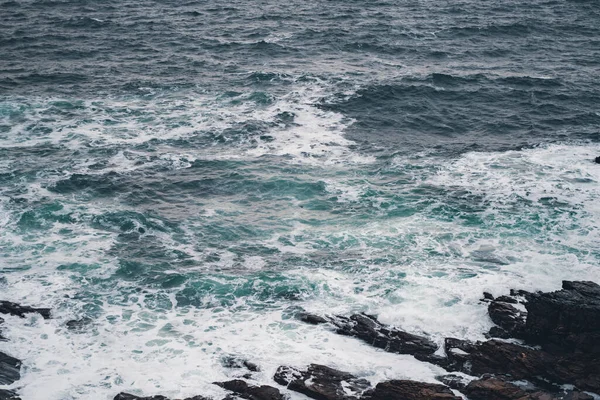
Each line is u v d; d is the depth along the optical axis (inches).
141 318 1205.1
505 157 1787.6
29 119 1953.7
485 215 1512.1
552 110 2112.5
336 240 1433.3
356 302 1237.7
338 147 1849.2
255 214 1534.2
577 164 1742.1
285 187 1637.6
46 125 1923.0
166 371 1083.3
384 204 1562.5
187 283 1298.0
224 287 1286.9
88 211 1523.1
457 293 1251.2
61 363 1095.6
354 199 1585.9
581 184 1640.0
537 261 1344.7
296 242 1429.6
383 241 1424.7
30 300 1233.4
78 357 1109.1
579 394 1019.3
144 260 1363.2
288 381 1047.6
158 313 1219.2
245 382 1045.8
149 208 1546.5
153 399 1021.2
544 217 1499.8
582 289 1149.7
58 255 1366.9
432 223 1486.2
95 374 1075.9
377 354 1118.4
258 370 1080.2
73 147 1807.3
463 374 1073.5
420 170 1721.2
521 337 1135.0
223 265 1353.3
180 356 1115.9
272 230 1472.7
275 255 1386.6
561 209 1530.5
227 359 1107.9
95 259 1358.3
